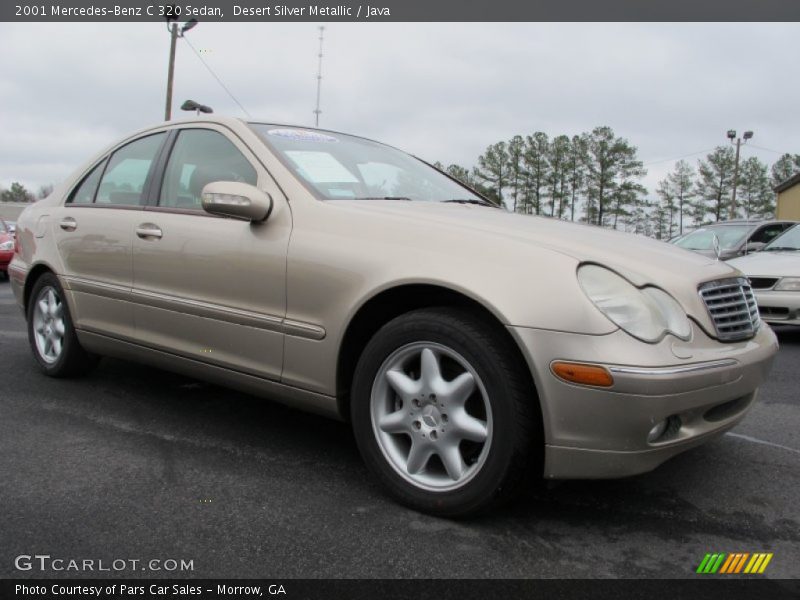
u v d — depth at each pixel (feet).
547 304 7.16
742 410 8.54
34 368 14.73
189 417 11.56
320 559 6.96
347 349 8.70
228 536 7.39
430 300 8.42
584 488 8.91
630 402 6.89
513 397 7.28
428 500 7.89
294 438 10.63
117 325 11.75
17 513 7.81
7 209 121.70
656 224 242.78
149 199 11.46
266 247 9.28
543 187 228.43
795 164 234.79
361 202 9.48
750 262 22.71
